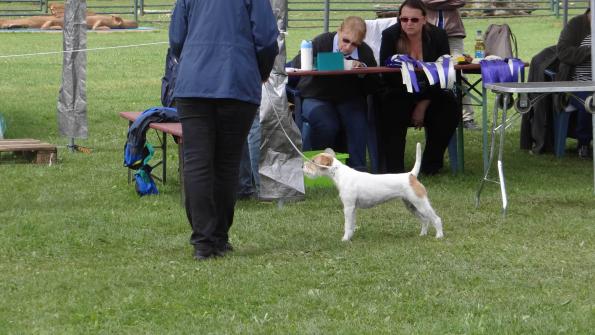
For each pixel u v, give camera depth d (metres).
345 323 5.30
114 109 15.80
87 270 6.48
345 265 6.57
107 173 10.18
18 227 7.71
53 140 12.43
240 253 6.99
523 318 5.34
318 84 9.72
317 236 7.55
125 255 6.96
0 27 31.64
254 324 5.31
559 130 11.23
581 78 10.78
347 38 9.79
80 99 11.45
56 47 26.14
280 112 8.59
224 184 6.82
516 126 13.70
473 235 7.50
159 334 5.17
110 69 21.88
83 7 11.36
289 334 5.14
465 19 33.00
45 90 18.14
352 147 9.73
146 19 35.25
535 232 7.57
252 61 6.57
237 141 6.72
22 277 6.29
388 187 7.39
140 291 5.95
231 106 6.55
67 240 7.38
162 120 9.19
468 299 5.75
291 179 8.65
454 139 10.37
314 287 6.06
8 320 5.42
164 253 7.02
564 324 5.27
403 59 9.50
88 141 12.41
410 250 6.98
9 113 14.80
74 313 5.54
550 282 6.12
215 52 6.47
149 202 8.80
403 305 5.65
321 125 9.62
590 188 9.41
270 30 6.54
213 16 6.48
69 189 9.37
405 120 10.02
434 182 9.88
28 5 38.66
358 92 9.81
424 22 9.91
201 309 5.60
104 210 8.42
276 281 6.16
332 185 9.38
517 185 9.63
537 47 25.41
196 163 6.64
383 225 7.90
